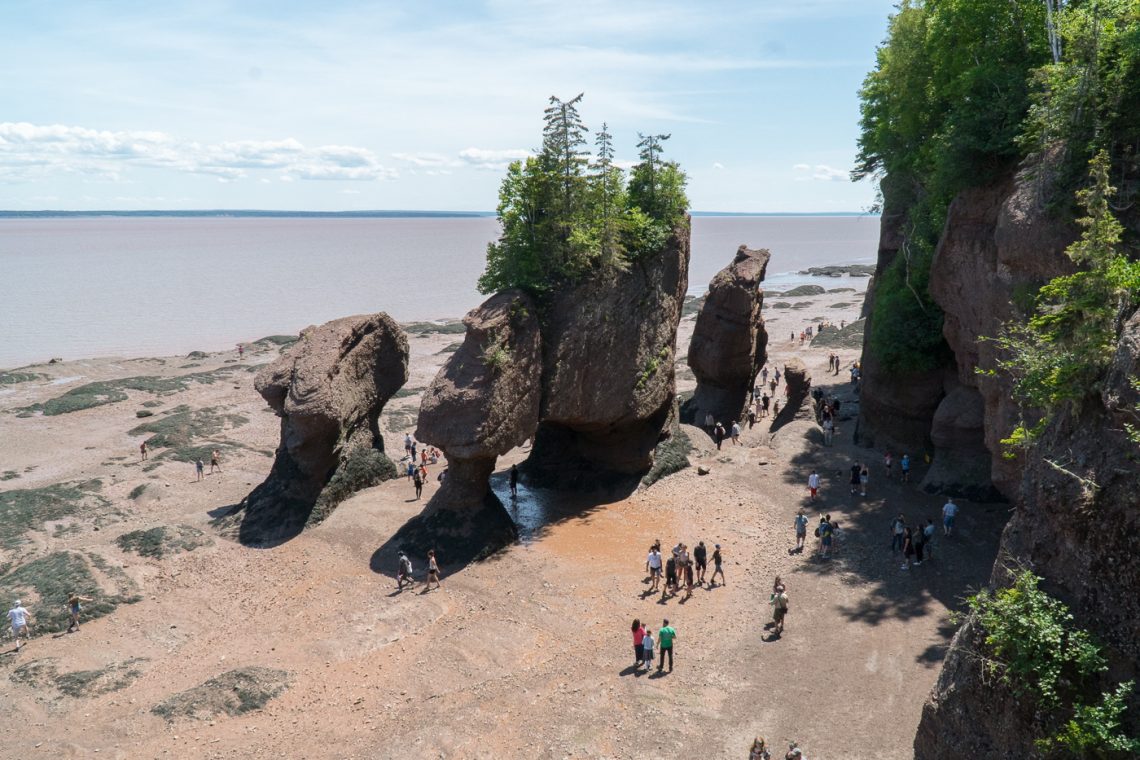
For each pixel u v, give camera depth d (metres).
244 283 171.12
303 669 25.83
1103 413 14.55
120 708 24.39
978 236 31.64
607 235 37.84
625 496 40.28
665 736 21.91
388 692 24.52
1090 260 16.11
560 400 37.91
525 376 36.00
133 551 35.53
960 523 34.06
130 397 68.94
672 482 41.34
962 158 31.44
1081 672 13.58
